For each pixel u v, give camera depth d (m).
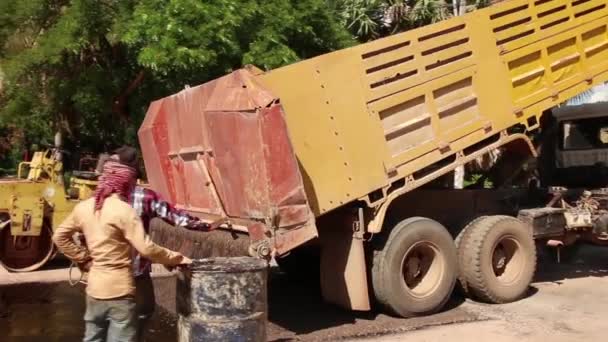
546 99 8.48
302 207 6.24
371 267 7.20
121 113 14.18
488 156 9.16
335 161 6.77
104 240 4.66
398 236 7.14
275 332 6.73
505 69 8.10
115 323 4.71
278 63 11.68
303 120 6.62
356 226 6.95
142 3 11.95
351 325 6.99
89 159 13.96
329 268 7.21
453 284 7.53
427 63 7.49
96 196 4.77
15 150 18.11
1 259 10.20
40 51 12.32
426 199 8.02
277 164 6.16
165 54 11.14
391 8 16.48
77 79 13.49
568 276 9.68
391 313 7.28
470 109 7.82
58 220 10.34
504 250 8.10
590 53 8.93
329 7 15.28
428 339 6.49
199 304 5.09
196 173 7.51
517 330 6.82
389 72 7.21
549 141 10.24
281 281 9.44
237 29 11.84
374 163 7.02
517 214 8.54
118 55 13.81
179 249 7.95
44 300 8.48
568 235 8.93
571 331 6.79
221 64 12.02
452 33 7.69
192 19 11.28
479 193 8.43
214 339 5.07
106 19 12.54
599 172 9.85
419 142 7.41
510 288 7.94
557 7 8.59
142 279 5.31
